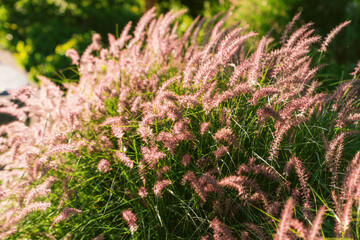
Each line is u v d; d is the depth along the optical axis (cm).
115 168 257
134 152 249
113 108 306
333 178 201
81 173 262
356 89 252
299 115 221
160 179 217
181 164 229
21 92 279
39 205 208
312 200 216
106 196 253
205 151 242
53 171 273
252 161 211
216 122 242
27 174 246
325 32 515
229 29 322
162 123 234
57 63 643
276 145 204
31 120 371
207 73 222
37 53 703
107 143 260
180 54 340
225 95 214
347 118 222
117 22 851
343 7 521
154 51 321
